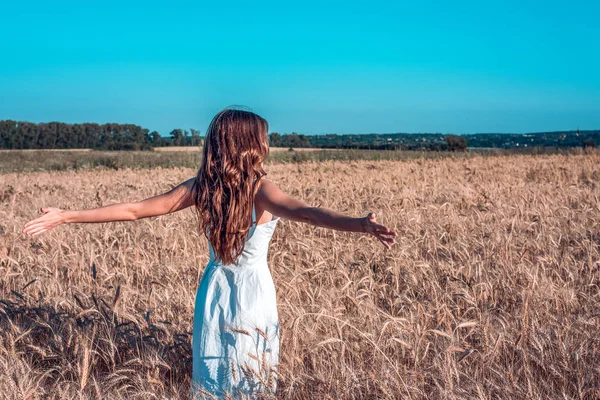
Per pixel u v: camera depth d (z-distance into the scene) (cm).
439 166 2198
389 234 256
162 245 662
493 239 657
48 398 308
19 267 541
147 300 451
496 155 3262
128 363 333
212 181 294
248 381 297
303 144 5916
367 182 1498
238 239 295
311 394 309
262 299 309
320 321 389
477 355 347
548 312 418
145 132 6719
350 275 533
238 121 292
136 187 1479
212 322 309
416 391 304
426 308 442
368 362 350
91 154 4225
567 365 332
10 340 369
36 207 1116
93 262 541
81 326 385
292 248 645
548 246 646
